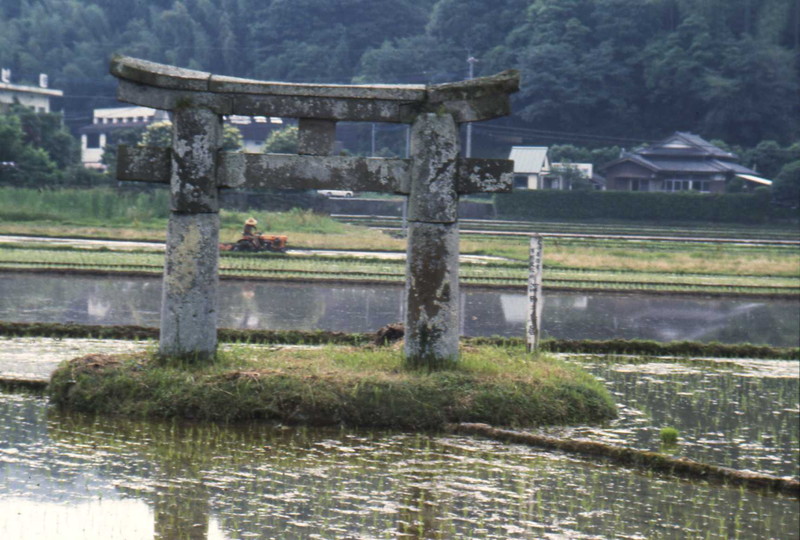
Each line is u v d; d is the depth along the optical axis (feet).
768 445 60.44
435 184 59.62
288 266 166.09
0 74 595.88
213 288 60.80
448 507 44.37
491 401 58.44
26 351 77.25
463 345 70.49
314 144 59.98
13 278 135.85
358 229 284.00
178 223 59.93
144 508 41.98
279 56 611.88
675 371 86.33
